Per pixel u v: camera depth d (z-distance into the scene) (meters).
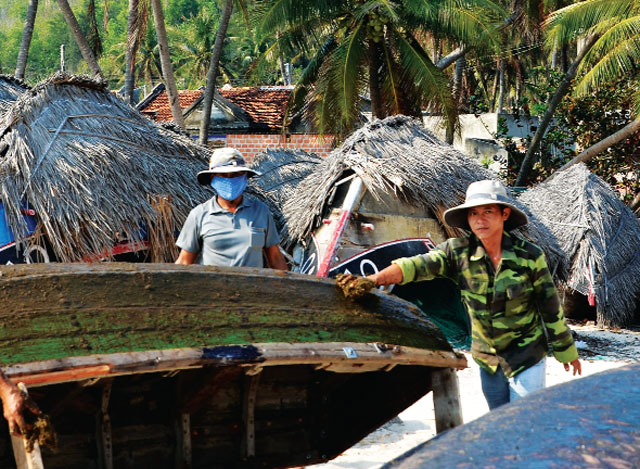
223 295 8.25
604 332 30.59
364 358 8.14
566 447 3.87
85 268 7.93
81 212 20.06
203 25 164.75
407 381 9.87
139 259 21.47
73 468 8.83
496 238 10.05
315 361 7.88
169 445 9.52
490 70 109.19
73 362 6.72
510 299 10.01
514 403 4.85
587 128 54.50
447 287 24.62
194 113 67.62
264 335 7.90
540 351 10.19
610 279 31.62
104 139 21.69
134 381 9.18
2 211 19.72
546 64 93.75
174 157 22.94
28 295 7.33
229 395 10.00
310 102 49.44
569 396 4.70
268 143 66.62
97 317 7.34
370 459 12.87
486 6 46.19
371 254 23.77
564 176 35.06
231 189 12.55
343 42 47.59
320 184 24.97
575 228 32.25
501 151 67.56
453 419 9.16
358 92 48.09
